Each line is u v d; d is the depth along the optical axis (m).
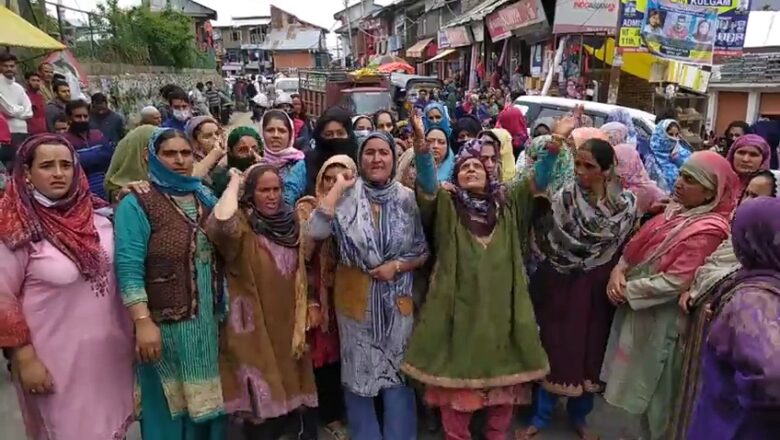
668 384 2.89
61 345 2.43
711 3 9.40
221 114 24.03
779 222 1.81
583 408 3.38
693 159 2.81
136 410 2.79
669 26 9.51
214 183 3.19
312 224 2.85
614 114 7.64
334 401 3.42
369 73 16.67
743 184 3.90
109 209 2.97
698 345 2.56
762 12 16.12
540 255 3.17
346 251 2.92
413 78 17.20
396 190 2.98
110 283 2.54
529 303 3.01
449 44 23.23
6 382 4.10
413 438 3.18
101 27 19.23
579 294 3.11
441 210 2.96
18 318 2.31
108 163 4.81
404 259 2.97
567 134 2.97
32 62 10.95
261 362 2.87
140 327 2.53
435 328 2.94
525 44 16.42
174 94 6.82
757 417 1.78
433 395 3.04
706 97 13.04
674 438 2.68
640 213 3.41
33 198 2.35
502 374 2.95
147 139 3.52
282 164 3.90
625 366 2.99
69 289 2.41
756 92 13.56
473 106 14.73
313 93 18.86
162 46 24.02
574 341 3.12
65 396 2.45
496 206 3.00
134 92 18.44
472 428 3.40
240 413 2.96
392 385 3.03
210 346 2.73
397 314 2.98
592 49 12.08
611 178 2.96
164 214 2.62
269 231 2.89
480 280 2.90
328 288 3.14
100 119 7.71
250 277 2.84
